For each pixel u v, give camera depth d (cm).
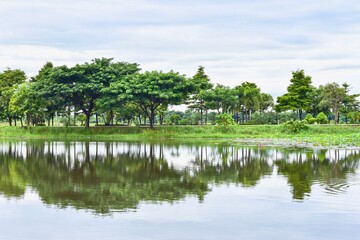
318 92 9994
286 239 1373
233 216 1623
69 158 3650
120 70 7906
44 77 7819
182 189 2148
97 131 7412
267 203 1819
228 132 7050
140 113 9181
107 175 2644
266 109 10638
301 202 1831
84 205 1800
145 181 2402
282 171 2767
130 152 4191
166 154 3966
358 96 9638
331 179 2427
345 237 1388
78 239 1372
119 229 1466
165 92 7238
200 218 1597
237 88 9575
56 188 2189
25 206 1786
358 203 1805
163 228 1478
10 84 9369
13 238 1385
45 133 7425
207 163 3234
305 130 6769
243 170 2834
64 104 7775
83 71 7419
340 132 6738
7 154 4025
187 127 7275
